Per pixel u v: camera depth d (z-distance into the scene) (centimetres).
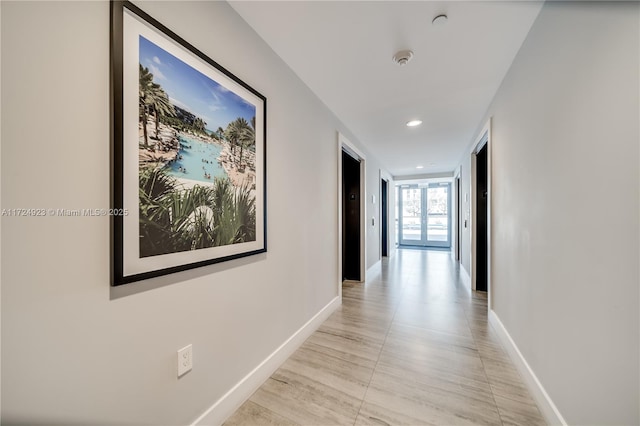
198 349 116
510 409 135
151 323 97
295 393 148
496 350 194
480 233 351
